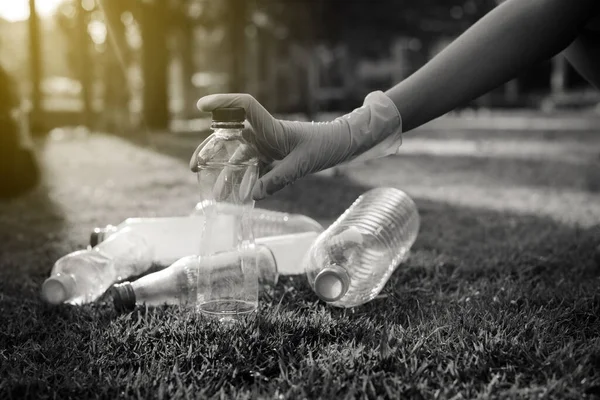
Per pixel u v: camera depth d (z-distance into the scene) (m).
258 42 8.23
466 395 0.74
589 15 0.94
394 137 0.96
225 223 0.94
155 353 0.85
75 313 0.99
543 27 0.94
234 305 0.94
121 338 0.88
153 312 0.97
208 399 0.75
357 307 1.00
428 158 3.68
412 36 8.95
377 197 1.19
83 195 2.15
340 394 0.75
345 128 0.94
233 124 0.86
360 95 9.90
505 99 11.62
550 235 1.53
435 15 8.36
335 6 7.44
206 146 0.91
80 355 0.85
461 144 4.84
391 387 0.75
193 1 6.60
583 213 1.89
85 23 5.86
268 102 8.16
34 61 5.12
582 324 0.93
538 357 0.81
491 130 6.38
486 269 1.23
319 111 8.64
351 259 0.98
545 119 8.48
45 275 1.22
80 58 5.89
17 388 0.77
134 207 1.92
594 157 3.69
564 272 1.22
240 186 0.93
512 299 1.04
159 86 6.01
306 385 0.75
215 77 9.12
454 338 0.87
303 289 1.08
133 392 0.76
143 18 5.88
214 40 9.33
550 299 1.04
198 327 0.90
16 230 1.61
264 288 1.05
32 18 5.07
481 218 1.76
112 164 3.13
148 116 6.02
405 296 1.06
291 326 0.90
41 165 3.03
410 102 0.95
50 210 1.88
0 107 2.11
